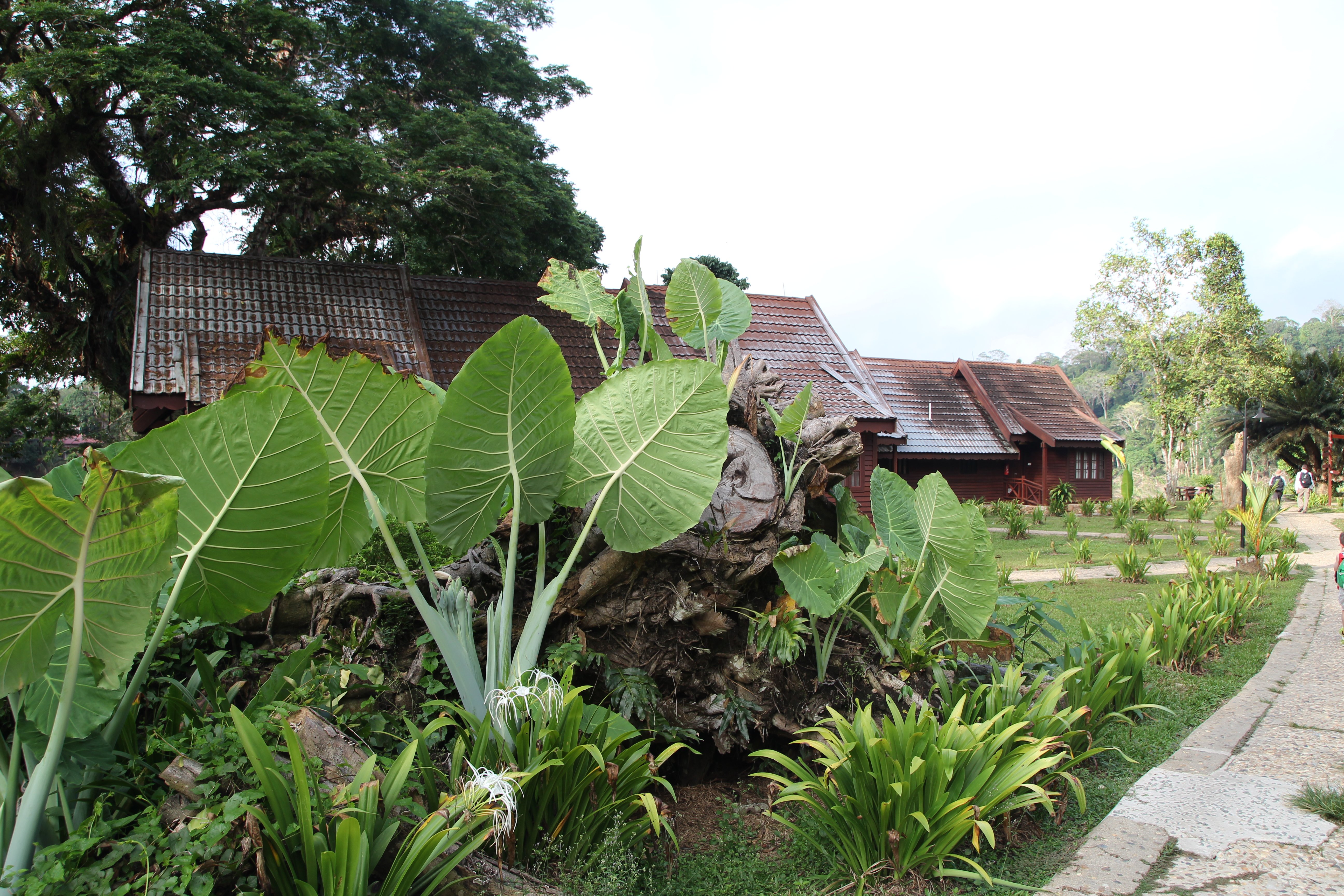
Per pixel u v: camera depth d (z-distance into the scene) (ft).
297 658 10.69
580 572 13.14
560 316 47.06
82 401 112.06
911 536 15.52
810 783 10.71
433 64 57.67
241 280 39.88
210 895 6.92
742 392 15.35
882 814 10.02
